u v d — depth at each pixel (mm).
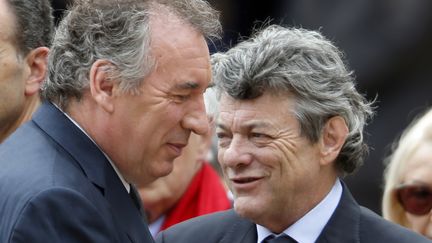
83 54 10875
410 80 23156
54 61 11102
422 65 23078
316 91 11438
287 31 11727
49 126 10938
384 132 23141
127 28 10727
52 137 10859
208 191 16203
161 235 12578
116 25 10773
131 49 10688
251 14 24281
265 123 11406
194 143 15930
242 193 11641
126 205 11008
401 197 13594
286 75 11305
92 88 10773
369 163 23031
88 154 10828
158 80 10742
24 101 12664
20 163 10570
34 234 9953
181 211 16047
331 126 11672
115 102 10773
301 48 11484
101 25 10836
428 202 13430
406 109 23078
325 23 23500
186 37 10828
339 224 11789
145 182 11242
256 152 11461
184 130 10992
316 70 11469
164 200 15844
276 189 11516
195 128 10945
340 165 11961
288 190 11555
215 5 24234
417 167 13477
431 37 22984
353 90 11836
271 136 11422
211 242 12281
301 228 11766
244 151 11500
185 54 10789
